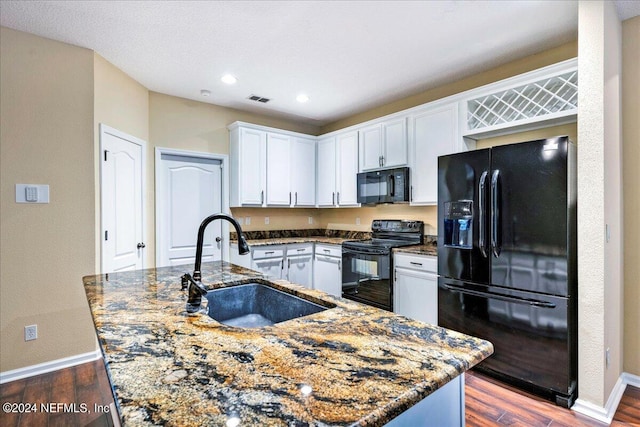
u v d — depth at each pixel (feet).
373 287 11.21
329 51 8.93
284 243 13.50
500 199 7.48
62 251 8.29
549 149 6.77
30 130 7.86
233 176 13.42
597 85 6.21
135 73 10.23
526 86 8.59
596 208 6.23
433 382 2.35
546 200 6.81
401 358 2.71
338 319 3.70
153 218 11.75
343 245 12.45
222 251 13.50
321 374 2.44
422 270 9.72
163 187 12.09
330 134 14.53
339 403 2.07
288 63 9.62
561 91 8.41
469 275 8.06
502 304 7.46
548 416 6.31
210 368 2.54
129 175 10.41
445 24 7.65
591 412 6.28
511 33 8.04
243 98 12.59
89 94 8.66
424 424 2.61
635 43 7.20
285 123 15.62
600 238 6.19
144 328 3.43
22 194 7.77
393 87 11.48
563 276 6.57
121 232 9.98
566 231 6.56
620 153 7.11
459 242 8.35
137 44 8.48
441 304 8.71
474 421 6.17
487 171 7.73
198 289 4.21
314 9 7.06
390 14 7.23
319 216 16.63
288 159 14.38
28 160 7.84
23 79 7.77
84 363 8.49
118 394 2.16
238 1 6.79
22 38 7.77
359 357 2.73
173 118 12.26
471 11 7.14
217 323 3.59
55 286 8.20
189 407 2.03
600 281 6.20
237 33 8.02
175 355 2.77
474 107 9.93
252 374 2.44
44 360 8.07
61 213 8.26
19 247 7.77
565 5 6.91
